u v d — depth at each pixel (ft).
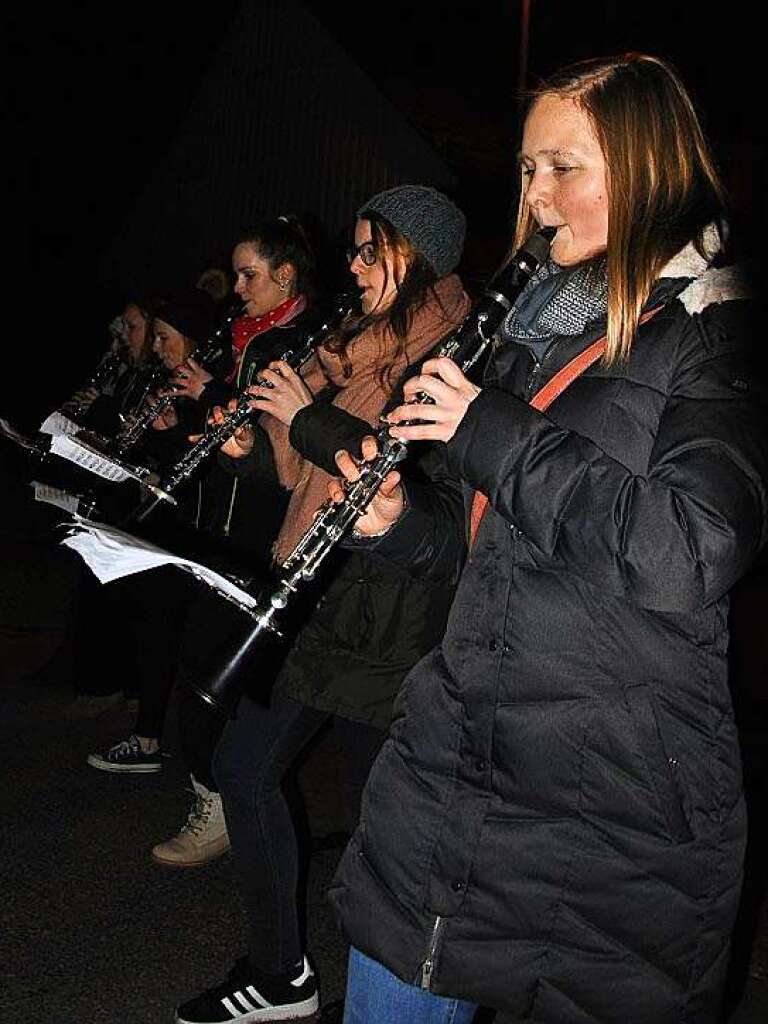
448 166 33.32
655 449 5.20
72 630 17.99
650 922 5.41
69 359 47.44
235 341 12.54
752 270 5.48
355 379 8.95
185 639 10.41
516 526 5.29
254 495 10.94
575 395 5.50
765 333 5.35
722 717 5.45
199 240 40.93
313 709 8.51
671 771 5.33
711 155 5.60
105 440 14.05
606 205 5.63
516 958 5.55
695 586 4.97
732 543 4.94
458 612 5.78
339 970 10.34
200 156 40.70
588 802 5.40
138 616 14.28
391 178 34.63
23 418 46.98
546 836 5.46
